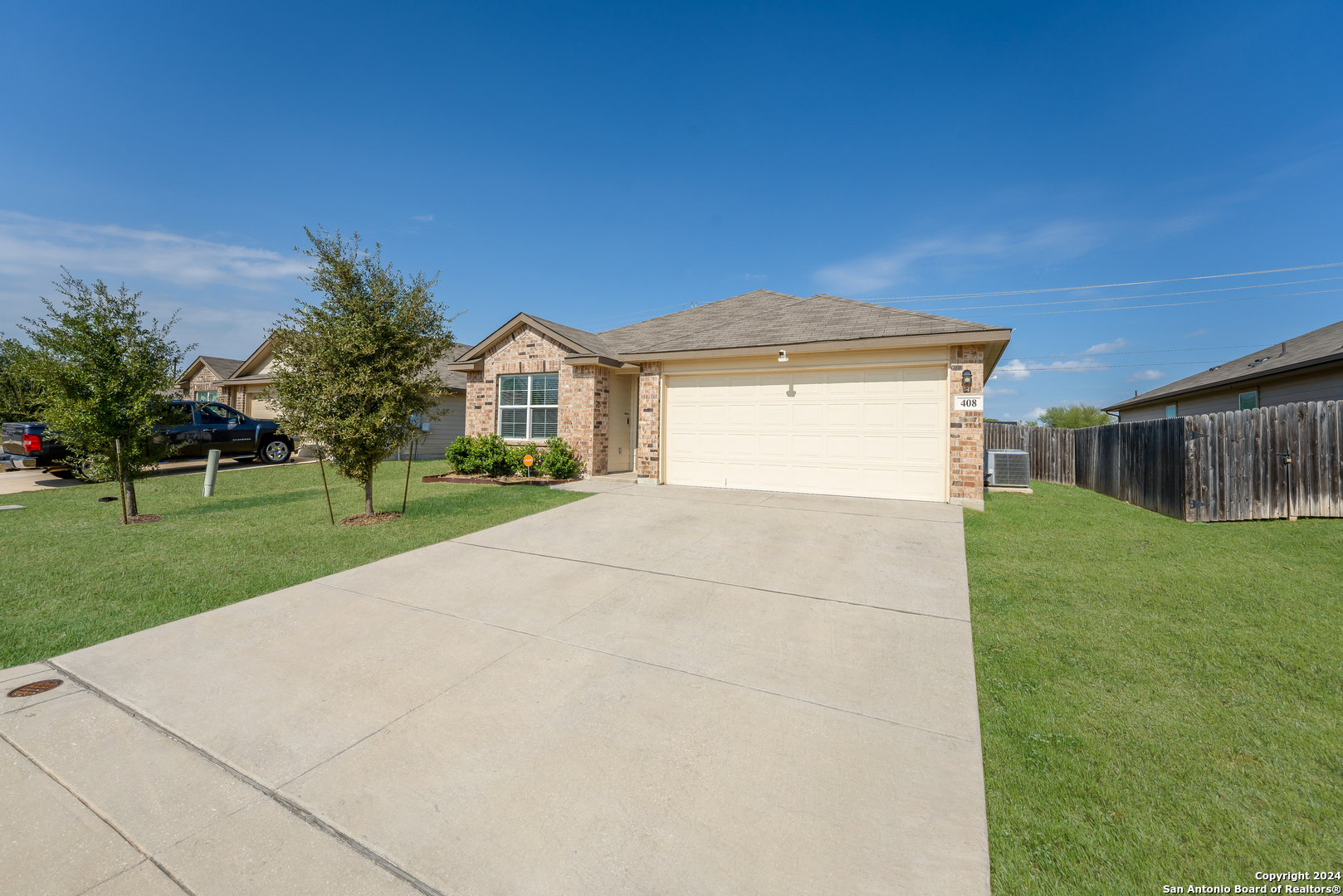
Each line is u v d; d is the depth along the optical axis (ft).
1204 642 13.30
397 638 14.08
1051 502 34.32
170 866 7.17
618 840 7.55
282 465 55.42
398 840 7.59
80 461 29.12
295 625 14.92
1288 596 16.29
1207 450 27.25
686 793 8.45
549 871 7.07
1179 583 17.52
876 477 31.99
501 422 47.60
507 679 12.02
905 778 8.75
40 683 11.86
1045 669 12.17
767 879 6.89
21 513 30.42
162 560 20.72
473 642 13.84
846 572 18.94
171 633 14.37
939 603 16.11
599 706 10.92
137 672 12.33
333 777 8.87
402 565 20.12
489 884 6.90
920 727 10.14
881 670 12.26
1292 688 11.22
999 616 15.06
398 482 41.86
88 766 9.16
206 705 11.00
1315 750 9.27
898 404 31.48
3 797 8.39
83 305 26.78
